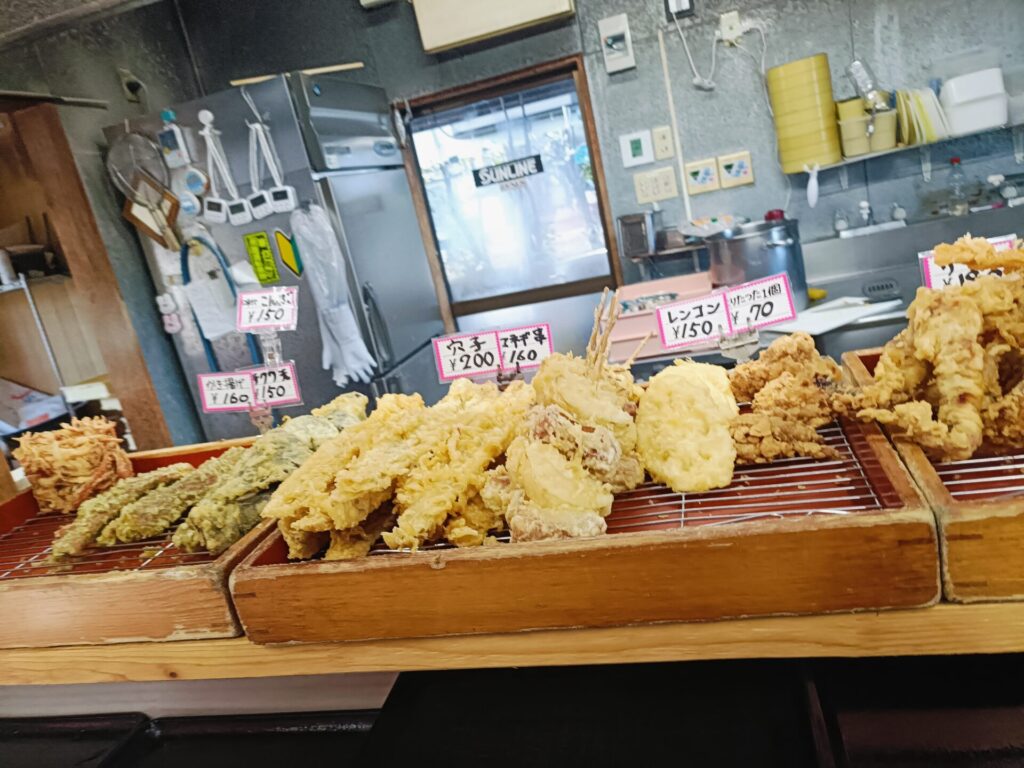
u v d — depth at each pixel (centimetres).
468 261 323
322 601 91
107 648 104
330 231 230
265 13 300
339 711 112
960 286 95
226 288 246
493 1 272
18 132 242
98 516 119
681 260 291
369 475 97
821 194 273
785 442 100
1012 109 246
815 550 75
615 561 80
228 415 269
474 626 87
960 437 86
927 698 80
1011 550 71
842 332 216
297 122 222
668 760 80
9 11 242
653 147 284
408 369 267
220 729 115
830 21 259
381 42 295
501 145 305
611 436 94
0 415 241
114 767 113
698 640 82
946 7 249
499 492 97
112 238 252
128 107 274
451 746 89
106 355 258
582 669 96
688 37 271
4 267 240
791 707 83
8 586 105
